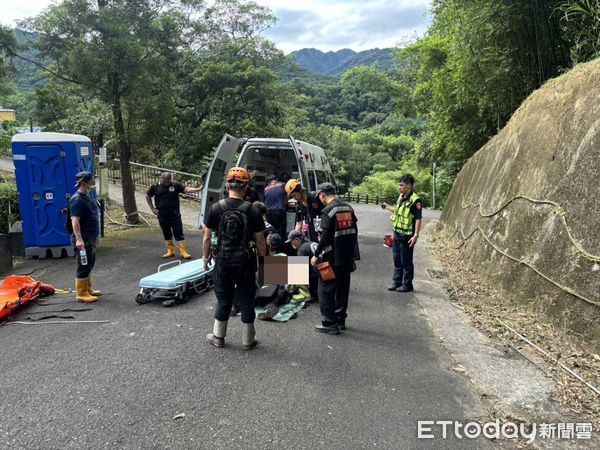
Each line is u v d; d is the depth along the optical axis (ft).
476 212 29.55
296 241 19.83
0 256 23.48
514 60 31.35
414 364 13.57
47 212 26.53
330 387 11.96
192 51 78.48
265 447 9.30
